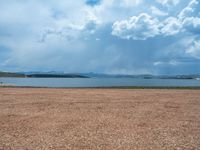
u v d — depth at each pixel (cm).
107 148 971
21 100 2427
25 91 3531
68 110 1853
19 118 1552
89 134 1177
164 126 1360
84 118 1558
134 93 3353
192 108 2012
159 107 2052
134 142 1053
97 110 1866
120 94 3169
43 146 991
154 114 1722
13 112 1756
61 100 2453
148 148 975
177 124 1413
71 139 1091
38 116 1617
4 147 973
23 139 1088
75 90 3875
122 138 1112
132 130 1262
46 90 3797
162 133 1208
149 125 1381
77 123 1417
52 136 1141
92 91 3678
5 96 2781
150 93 3369
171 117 1620
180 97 2845
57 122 1441
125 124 1398
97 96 2875
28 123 1412
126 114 1709
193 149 968
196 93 3412
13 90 3722
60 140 1076
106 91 3706
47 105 2102
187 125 1391
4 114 1680
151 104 2228
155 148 976
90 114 1697
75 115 1655
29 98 2602
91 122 1443
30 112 1759
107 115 1664
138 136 1147
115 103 2269
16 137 1120
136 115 1677
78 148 969
